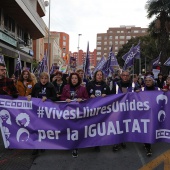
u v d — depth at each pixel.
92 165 4.48
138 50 12.73
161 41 23.08
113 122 5.05
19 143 4.84
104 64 12.74
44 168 4.34
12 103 4.90
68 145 4.89
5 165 4.47
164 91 5.11
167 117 5.11
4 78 5.30
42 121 4.91
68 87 5.34
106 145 5.45
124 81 6.02
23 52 25.25
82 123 4.95
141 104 5.10
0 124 4.86
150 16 23.14
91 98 5.01
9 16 21.31
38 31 29.20
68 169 4.30
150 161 4.67
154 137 5.02
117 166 4.44
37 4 32.56
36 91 5.39
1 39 17.39
